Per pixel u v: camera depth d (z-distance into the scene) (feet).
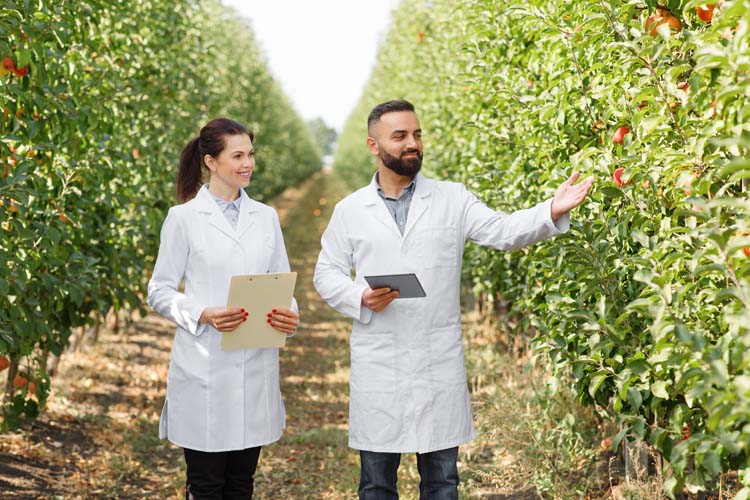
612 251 9.61
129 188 19.58
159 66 24.25
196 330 9.66
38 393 14.47
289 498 14.82
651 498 10.48
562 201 8.93
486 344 23.15
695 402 7.86
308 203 103.09
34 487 13.91
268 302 9.62
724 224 7.36
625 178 9.11
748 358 6.19
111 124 16.88
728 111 6.99
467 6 18.28
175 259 10.04
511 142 14.75
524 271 14.93
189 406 9.77
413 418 9.52
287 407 20.95
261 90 56.59
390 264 9.70
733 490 10.02
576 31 10.51
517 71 14.76
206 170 11.02
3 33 11.21
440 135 24.77
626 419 8.22
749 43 6.53
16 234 13.32
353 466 16.28
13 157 12.38
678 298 7.55
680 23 9.11
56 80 14.34
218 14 40.22
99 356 24.41
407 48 34.71
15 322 12.76
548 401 12.42
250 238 10.12
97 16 16.34
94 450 16.70
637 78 9.26
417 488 14.11
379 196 9.94
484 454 15.65
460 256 9.95
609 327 8.61
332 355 27.22
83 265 14.74
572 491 12.24
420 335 9.57
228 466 10.40
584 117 11.46
